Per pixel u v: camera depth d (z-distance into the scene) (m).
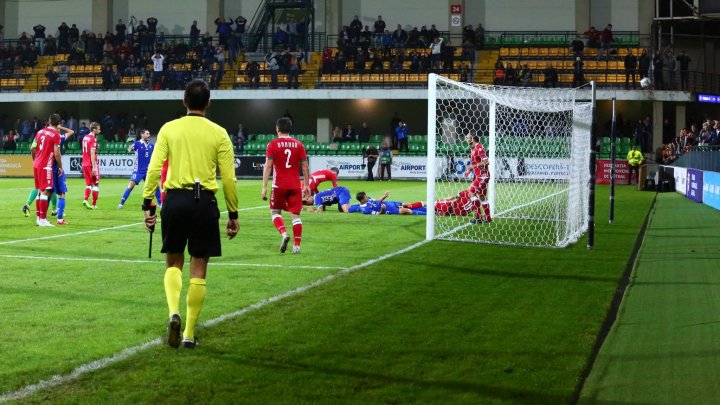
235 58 38.00
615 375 4.82
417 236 12.45
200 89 5.63
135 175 17.14
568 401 4.29
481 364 5.00
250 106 40.06
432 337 5.71
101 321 6.14
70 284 7.80
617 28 38.25
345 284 7.91
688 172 23.23
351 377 4.70
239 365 4.95
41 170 13.43
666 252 10.91
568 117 17.42
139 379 4.64
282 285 7.82
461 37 38.88
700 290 7.88
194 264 5.50
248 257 9.90
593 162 11.00
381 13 40.28
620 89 33.84
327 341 5.57
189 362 5.01
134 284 7.82
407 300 7.12
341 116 39.28
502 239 12.33
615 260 9.95
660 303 7.20
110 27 42.44
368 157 33.41
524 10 38.81
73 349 5.29
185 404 4.21
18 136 39.19
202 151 5.50
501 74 34.38
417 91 35.34
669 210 18.56
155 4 42.34
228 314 6.43
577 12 38.06
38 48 40.12
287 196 10.26
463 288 7.78
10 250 10.39
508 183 24.02
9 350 5.26
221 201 19.45
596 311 6.71
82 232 12.62
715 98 34.50
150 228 5.82
